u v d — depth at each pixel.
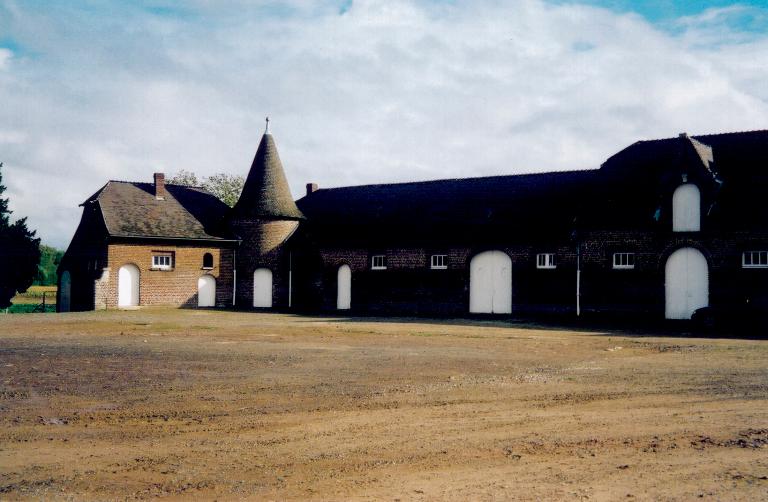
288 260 42.03
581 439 8.41
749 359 16.31
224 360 15.97
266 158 43.53
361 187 43.75
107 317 32.19
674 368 14.64
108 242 39.00
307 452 7.95
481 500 6.24
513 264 33.81
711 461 7.39
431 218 37.66
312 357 16.61
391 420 9.54
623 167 33.22
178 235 41.19
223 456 7.81
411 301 36.81
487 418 9.63
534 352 17.97
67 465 7.49
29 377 13.35
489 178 38.75
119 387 12.22
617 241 30.75
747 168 30.09
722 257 28.41
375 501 6.27
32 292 72.88
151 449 8.11
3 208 53.66
